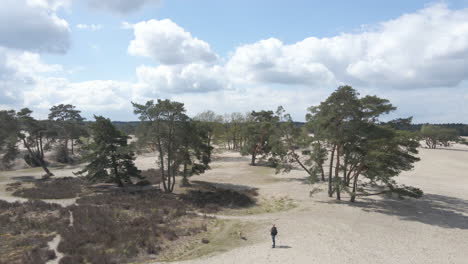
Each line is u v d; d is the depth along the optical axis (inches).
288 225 1018.7
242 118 3821.4
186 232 959.6
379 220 1062.4
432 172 2377.0
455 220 1064.8
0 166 2511.1
